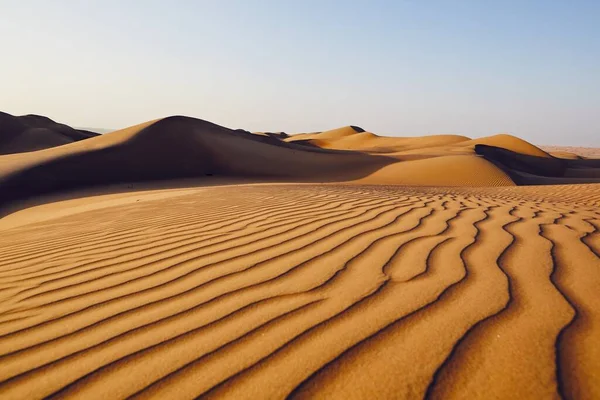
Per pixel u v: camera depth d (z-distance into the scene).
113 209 6.94
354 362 1.59
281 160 31.64
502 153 53.88
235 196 6.82
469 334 1.72
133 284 2.69
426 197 5.95
